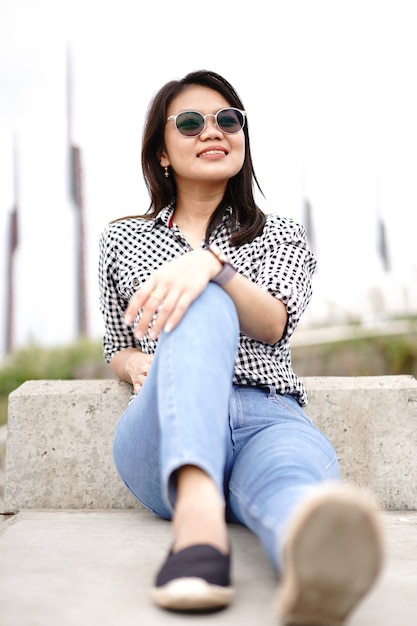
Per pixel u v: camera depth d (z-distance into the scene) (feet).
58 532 6.22
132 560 5.06
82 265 23.03
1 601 4.10
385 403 7.82
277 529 3.88
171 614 3.84
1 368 22.45
